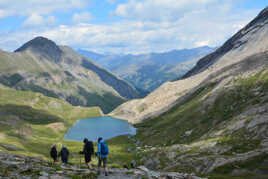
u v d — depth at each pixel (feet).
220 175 138.51
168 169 217.36
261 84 431.84
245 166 137.28
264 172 123.75
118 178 60.03
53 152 83.82
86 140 72.49
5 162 62.69
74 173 61.00
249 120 281.74
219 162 165.27
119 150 478.18
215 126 386.93
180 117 556.92
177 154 269.64
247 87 458.91
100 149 61.98
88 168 72.02
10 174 51.49
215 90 551.18
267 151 142.72
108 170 70.13
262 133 230.48
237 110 395.75
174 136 466.29
